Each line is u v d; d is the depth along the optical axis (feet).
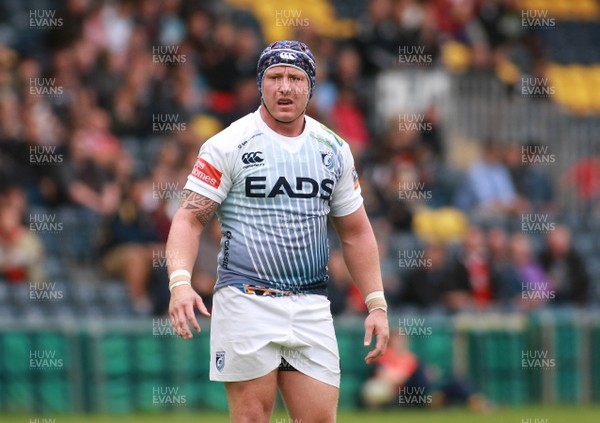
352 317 150.10
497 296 167.73
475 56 212.64
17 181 160.15
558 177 211.00
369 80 204.64
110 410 138.31
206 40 187.93
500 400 157.99
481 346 156.56
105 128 171.01
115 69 176.65
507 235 192.44
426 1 223.92
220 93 186.70
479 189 193.98
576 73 250.57
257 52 202.39
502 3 228.22
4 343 135.23
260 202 62.34
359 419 135.03
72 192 161.89
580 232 200.03
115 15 185.37
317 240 63.10
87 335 138.10
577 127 214.28
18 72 171.42
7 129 161.38
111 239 152.97
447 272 162.50
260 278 62.18
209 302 139.54
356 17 236.84
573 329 163.32
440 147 199.31
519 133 211.41
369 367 148.15
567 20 258.57
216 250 140.56
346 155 64.44
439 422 130.52
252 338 61.36
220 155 62.18
